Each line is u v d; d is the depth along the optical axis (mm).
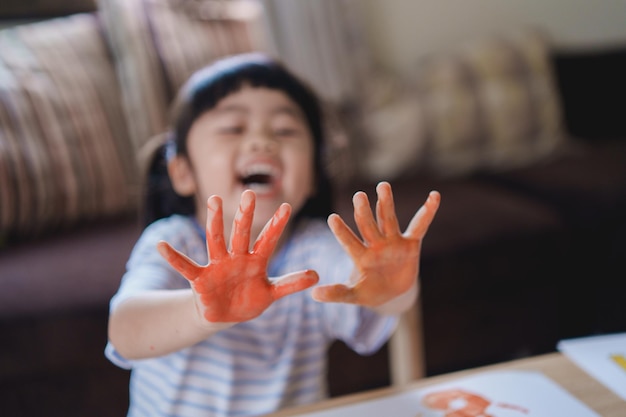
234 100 721
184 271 414
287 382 716
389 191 458
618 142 2115
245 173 701
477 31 2160
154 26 1553
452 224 1471
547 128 2035
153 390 723
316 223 815
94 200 1449
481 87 1951
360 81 1869
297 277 428
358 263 458
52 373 1143
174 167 771
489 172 1979
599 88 2152
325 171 833
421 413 522
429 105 1904
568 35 2283
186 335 500
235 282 422
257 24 1741
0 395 1129
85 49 1511
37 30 1487
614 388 550
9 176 1286
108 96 1511
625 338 644
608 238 1653
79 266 1224
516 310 1520
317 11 1778
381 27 2047
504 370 588
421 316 1416
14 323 1092
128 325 536
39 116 1366
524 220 1503
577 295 1619
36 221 1351
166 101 1521
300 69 1779
